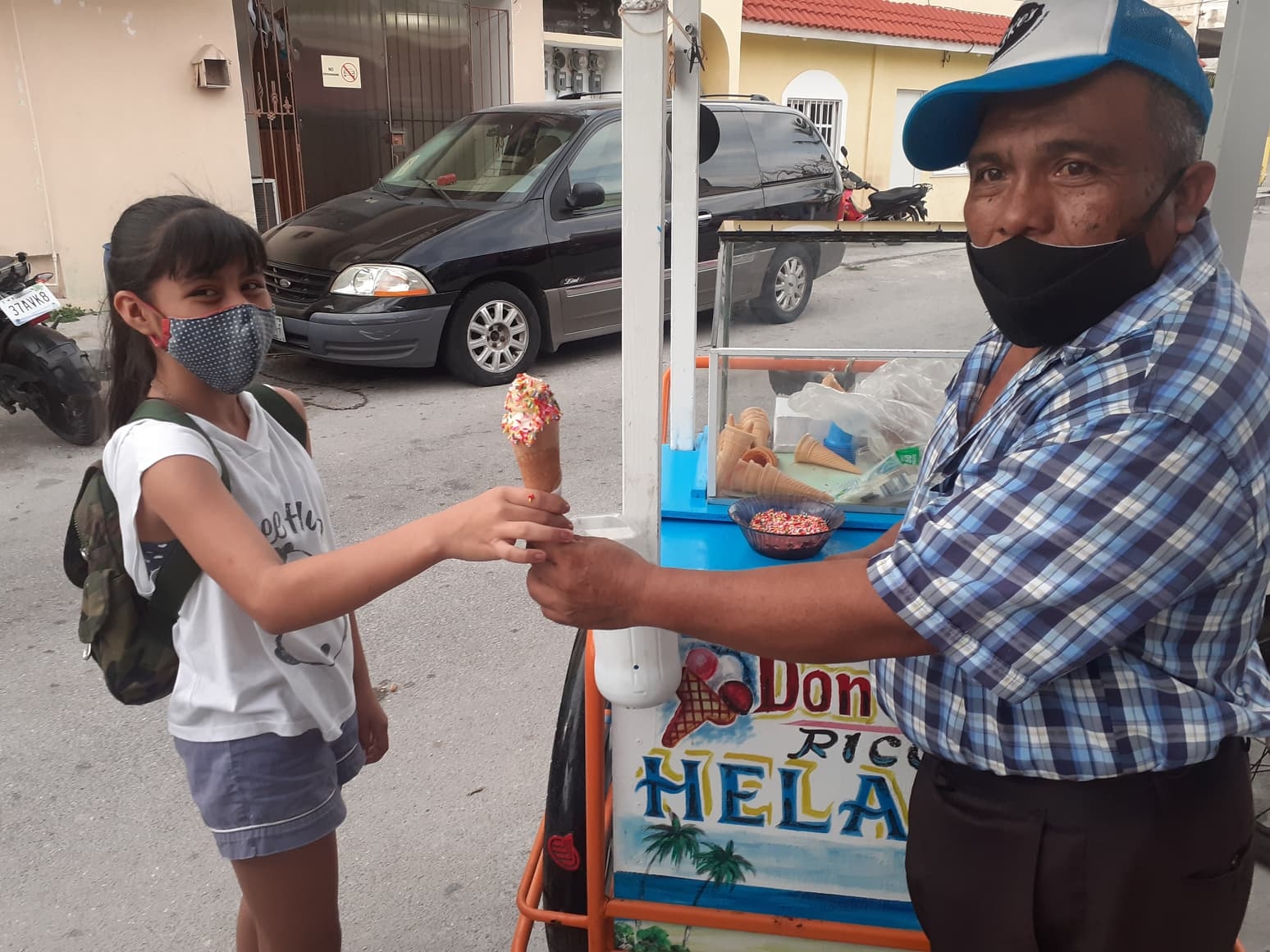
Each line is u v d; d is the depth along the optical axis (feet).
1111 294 3.42
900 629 3.44
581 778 5.85
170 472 4.37
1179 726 3.52
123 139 25.52
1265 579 3.51
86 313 25.00
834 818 5.41
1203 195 3.49
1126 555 3.15
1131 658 3.52
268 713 4.83
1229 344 3.25
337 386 21.44
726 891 5.64
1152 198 3.35
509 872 8.09
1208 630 3.49
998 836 3.82
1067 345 3.54
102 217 25.58
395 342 19.81
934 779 4.10
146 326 4.71
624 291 4.22
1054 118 3.32
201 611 4.74
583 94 25.30
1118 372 3.29
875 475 6.65
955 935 4.09
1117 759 3.56
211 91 26.66
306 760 5.00
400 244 19.94
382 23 32.04
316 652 5.07
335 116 31.78
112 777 9.20
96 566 4.71
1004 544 3.21
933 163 4.00
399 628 11.81
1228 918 3.94
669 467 7.37
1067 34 3.28
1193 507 3.13
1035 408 3.51
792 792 5.40
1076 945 3.79
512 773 9.26
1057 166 3.37
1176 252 3.49
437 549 3.88
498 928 7.54
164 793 9.01
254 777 4.83
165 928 7.52
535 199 21.22
